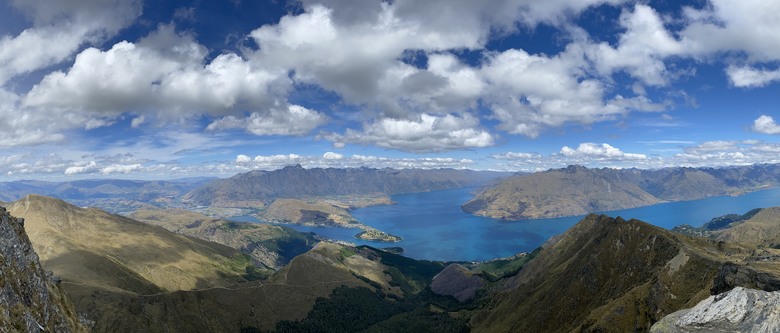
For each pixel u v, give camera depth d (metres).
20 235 101.38
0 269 86.75
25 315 85.38
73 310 108.31
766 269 148.00
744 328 94.19
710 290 162.00
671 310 168.25
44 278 103.06
